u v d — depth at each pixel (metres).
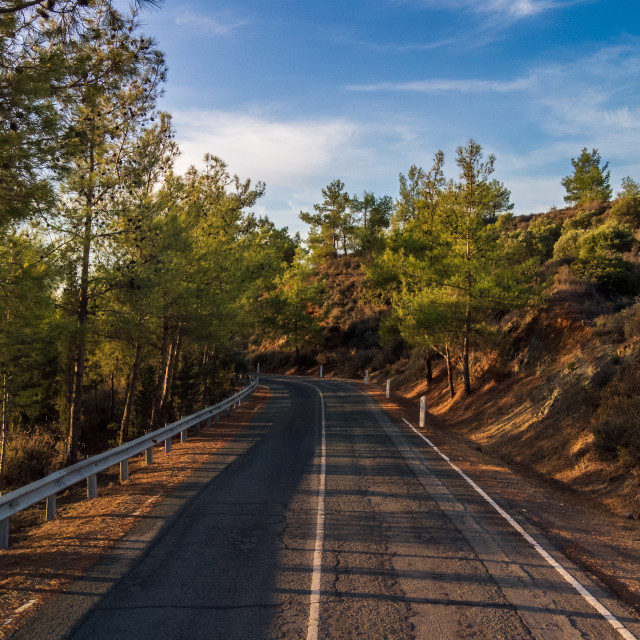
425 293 24.11
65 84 7.40
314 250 81.19
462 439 17.88
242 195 25.00
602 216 52.81
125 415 17.70
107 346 20.41
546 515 8.70
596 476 10.95
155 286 14.39
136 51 7.98
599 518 8.80
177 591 5.43
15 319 11.62
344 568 6.07
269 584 5.61
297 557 6.43
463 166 23.14
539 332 21.97
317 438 16.52
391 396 31.98
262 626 4.68
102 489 10.67
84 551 6.70
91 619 4.82
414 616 4.89
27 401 15.48
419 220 36.00
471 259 22.95
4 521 7.12
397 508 8.75
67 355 20.19
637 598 5.45
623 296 22.98
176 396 26.03
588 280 24.78
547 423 14.77
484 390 22.31
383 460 13.03
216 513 8.40
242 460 13.02
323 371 54.19
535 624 4.78
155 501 9.20
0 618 4.84
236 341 59.28
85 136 8.02
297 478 11.00
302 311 56.03
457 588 5.55
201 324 18.97
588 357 16.17
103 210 12.46
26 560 6.44
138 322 15.16
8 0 6.64
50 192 7.80
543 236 45.53
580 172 71.00
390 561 6.31
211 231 20.09
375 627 4.68
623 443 10.73
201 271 18.38
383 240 48.16
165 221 15.67
